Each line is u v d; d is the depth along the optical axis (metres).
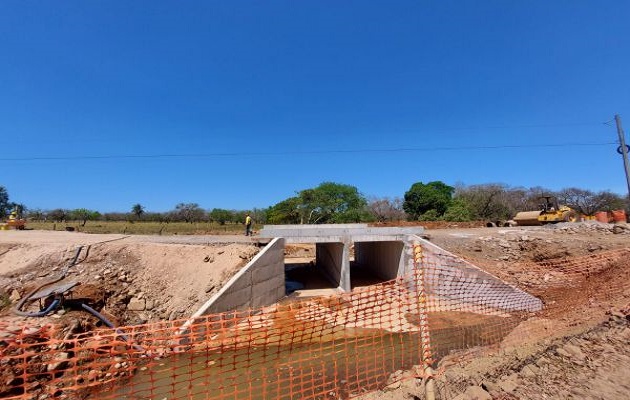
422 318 4.75
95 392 5.82
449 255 12.94
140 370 6.39
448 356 6.98
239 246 14.02
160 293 11.62
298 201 41.12
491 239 16.34
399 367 6.80
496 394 4.93
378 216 47.88
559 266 11.56
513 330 8.01
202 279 12.18
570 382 5.22
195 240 15.95
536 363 5.83
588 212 41.47
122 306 10.56
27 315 8.76
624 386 5.11
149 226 39.44
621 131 15.16
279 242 14.24
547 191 43.22
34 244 13.49
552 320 8.13
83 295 10.03
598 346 6.38
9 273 11.64
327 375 6.58
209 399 5.06
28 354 3.60
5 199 53.44
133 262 12.80
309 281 17.89
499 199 41.09
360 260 23.08
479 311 9.91
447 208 35.84
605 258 11.44
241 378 6.47
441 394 5.13
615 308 8.04
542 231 18.34
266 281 13.00
